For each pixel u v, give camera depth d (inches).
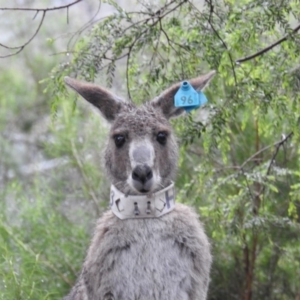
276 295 712.4
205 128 554.6
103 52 544.4
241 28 524.4
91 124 762.8
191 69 554.6
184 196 621.9
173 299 458.9
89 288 469.7
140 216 460.4
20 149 1018.7
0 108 1077.8
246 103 561.0
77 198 759.1
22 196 747.4
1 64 1157.1
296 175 634.2
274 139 661.3
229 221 595.5
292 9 535.8
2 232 673.0
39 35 1147.9
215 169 642.8
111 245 461.4
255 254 676.1
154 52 559.2
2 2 1173.1
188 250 462.6
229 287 708.7
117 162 460.1
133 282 458.0
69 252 701.3
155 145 455.2
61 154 775.7
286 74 536.1
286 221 616.1
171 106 475.5
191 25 543.8
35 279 642.8
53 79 557.0
